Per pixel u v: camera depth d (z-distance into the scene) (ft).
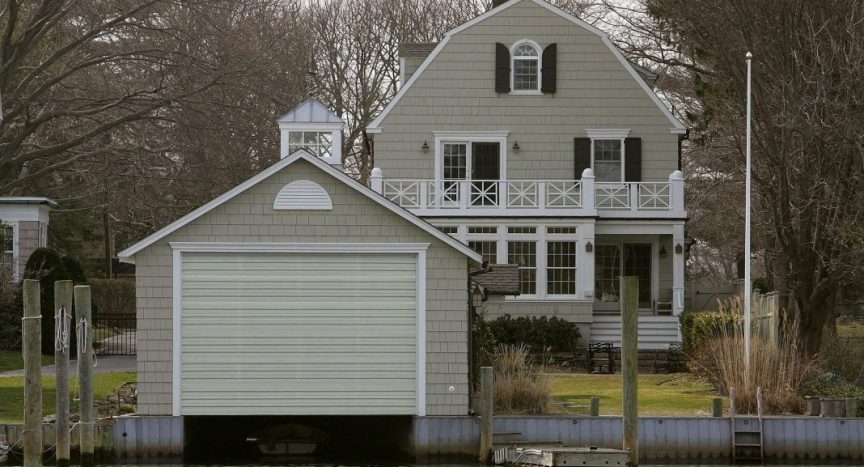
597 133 236.43
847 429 137.90
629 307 126.93
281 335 138.72
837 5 182.60
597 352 204.74
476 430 136.98
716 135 247.70
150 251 138.10
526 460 128.47
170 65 233.55
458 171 236.22
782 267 194.80
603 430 136.15
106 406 153.79
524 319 217.36
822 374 159.02
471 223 226.17
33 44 231.91
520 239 225.97
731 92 204.74
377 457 143.84
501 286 163.43
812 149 181.78
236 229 138.62
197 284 138.31
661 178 236.63
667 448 136.36
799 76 181.37
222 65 234.38
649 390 176.14
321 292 139.13
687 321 206.39
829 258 183.21
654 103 236.84
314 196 139.33
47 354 216.95
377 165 235.61
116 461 134.92
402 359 139.33
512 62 237.04
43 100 234.17
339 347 139.13
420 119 236.22
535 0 237.04
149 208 281.13
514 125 236.63
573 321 223.71
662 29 231.71
